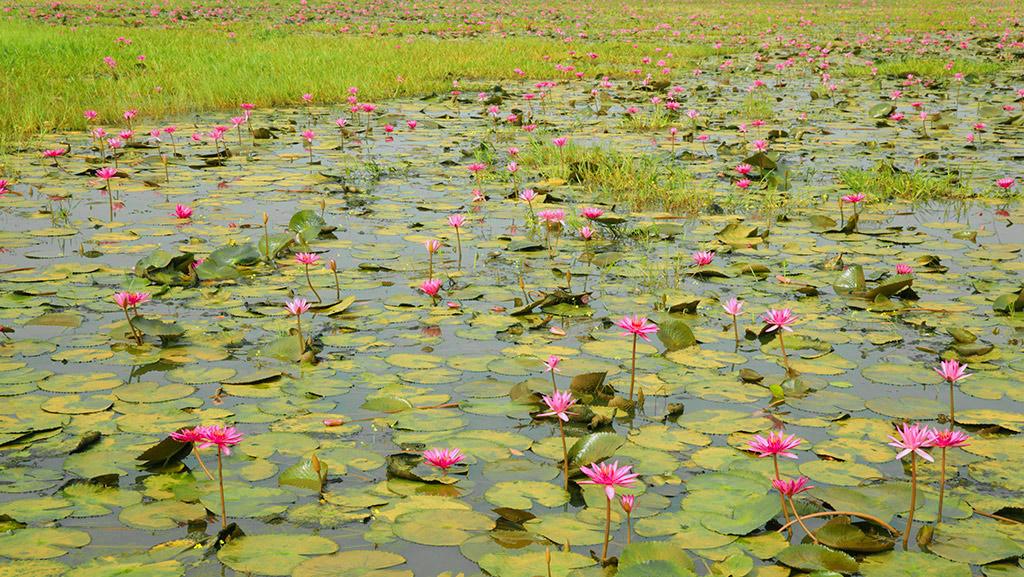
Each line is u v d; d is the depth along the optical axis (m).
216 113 9.02
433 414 2.89
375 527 2.26
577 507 2.37
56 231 4.85
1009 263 4.54
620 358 3.36
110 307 3.81
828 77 12.20
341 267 4.40
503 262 4.52
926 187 6.03
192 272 4.16
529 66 12.94
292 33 16.98
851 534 2.15
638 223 5.30
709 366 3.29
